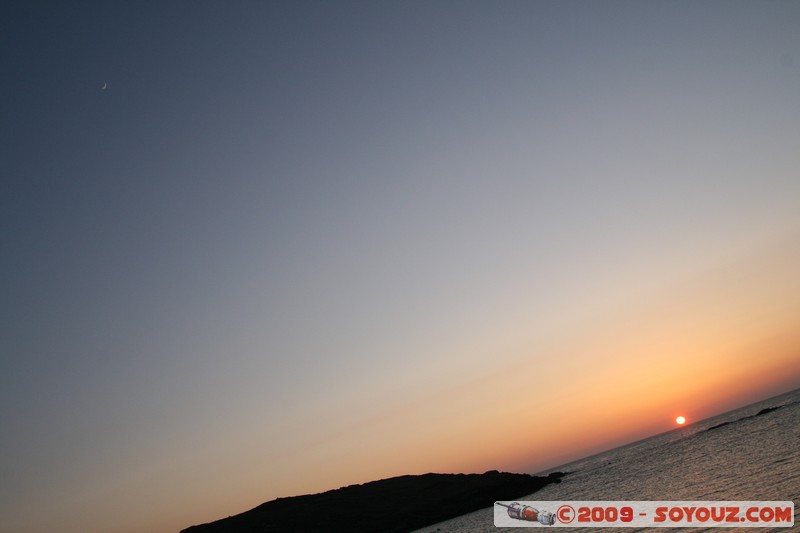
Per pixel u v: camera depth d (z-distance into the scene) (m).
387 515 100.88
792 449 55.16
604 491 74.62
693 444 127.62
